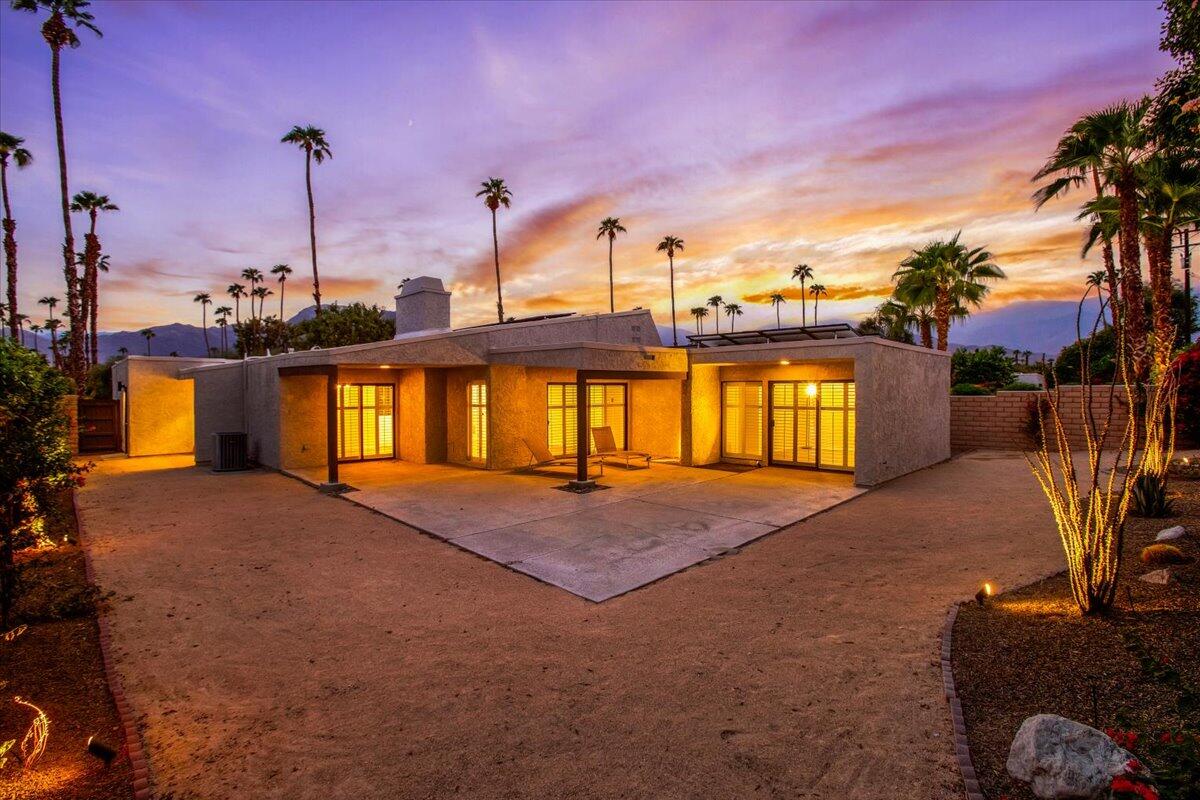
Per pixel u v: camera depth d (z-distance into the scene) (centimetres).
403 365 1173
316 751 321
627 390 1555
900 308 2409
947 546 677
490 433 1291
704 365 1368
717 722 340
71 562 659
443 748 321
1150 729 290
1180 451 1084
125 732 334
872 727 328
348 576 613
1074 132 1461
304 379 1355
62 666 414
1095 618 420
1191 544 545
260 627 486
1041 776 264
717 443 1422
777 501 956
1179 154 962
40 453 488
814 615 491
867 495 998
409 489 1077
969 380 2023
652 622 489
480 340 1276
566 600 545
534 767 304
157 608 526
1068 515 491
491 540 744
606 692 377
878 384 1072
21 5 2398
